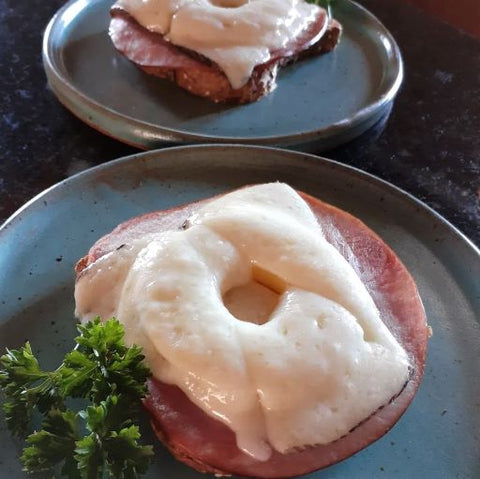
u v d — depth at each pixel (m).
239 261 0.19
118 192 0.25
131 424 0.18
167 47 0.33
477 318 0.22
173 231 0.20
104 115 0.29
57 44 0.34
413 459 0.19
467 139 0.33
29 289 0.22
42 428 0.17
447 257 0.24
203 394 0.17
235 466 0.17
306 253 0.19
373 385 0.17
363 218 0.25
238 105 0.32
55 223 0.23
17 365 0.18
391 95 0.32
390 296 0.20
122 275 0.19
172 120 0.31
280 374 0.16
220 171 0.26
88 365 0.17
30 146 0.29
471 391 0.20
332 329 0.17
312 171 0.26
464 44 0.40
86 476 0.15
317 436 0.16
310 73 0.35
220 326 0.17
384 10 0.42
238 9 0.33
